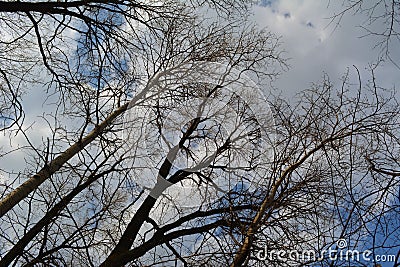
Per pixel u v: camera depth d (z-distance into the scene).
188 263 4.53
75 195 5.11
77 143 5.74
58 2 5.75
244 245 3.79
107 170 5.38
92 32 5.95
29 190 5.09
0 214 4.77
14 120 5.47
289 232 4.10
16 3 5.58
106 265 5.10
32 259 4.69
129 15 6.13
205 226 5.28
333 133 4.32
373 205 3.79
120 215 5.52
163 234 5.49
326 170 4.28
